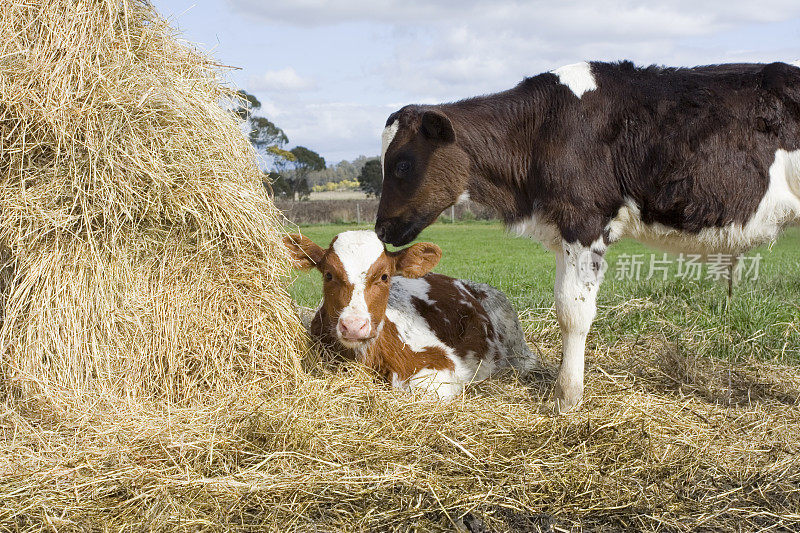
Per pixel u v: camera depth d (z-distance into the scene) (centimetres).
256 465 357
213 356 457
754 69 471
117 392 436
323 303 530
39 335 415
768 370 560
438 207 490
